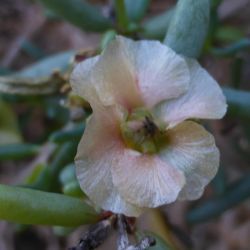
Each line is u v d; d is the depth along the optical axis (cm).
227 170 5
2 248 5
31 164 5
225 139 5
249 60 5
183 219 5
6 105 5
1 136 5
